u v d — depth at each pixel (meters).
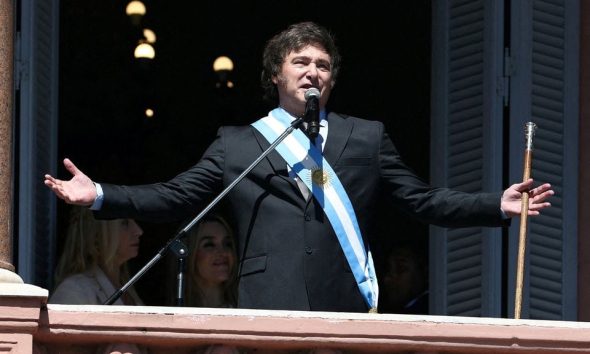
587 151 26.55
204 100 40.81
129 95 39.81
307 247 20.92
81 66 39.72
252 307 20.84
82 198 20.62
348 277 20.98
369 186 21.28
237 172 21.25
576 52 26.80
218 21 41.44
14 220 25.39
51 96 26.02
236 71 41.31
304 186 21.12
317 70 21.48
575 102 26.67
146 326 19.56
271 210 21.05
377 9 37.72
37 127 25.78
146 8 41.38
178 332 19.59
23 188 25.47
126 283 22.27
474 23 26.72
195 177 21.27
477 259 26.20
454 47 26.80
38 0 25.98
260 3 41.25
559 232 26.33
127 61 40.00
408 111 36.72
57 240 27.44
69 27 39.97
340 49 38.00
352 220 21.06
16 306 19.34
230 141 21.42
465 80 26.66
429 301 26.44
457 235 26.33
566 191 26.42
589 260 26.31
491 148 26.34
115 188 20.81
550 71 26.67
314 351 19.86
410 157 36.34
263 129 21.42
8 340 19.28
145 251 31.50
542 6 26.80
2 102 21.02
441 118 26.67
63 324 19.48
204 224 24.75
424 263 27.36
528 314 26.09
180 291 20.95
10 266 20.72
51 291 25.39
